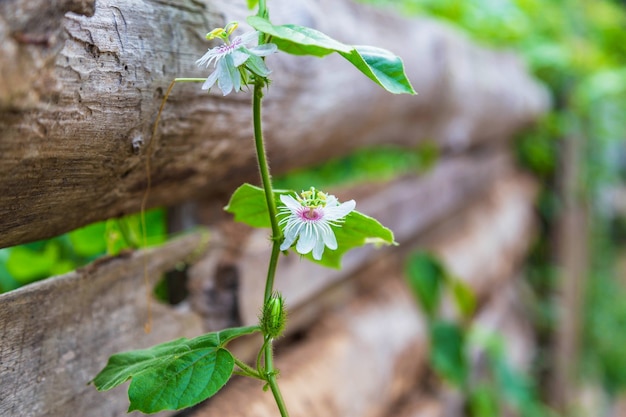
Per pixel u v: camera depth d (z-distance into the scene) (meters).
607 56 2.15
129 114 0.45
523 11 1.69
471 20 1.31
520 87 1.42
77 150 0.43
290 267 0.66
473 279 1.20
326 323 0.76
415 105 0.88
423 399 0.97
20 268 0.64
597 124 2.10
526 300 1.81
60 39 0.38
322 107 0.64
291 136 0.61
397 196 0.95
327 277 0.74
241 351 0.62
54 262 0.65
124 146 0.45
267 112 0.57
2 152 0.39
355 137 0.79
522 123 1.59
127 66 0.44
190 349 0.45
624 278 3.18
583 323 2.18
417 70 0.83
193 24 0.48
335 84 0.64
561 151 1.87
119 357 0.47
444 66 0.93
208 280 0.60
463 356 0.97
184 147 0.50
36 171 0.41
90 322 0.50
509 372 1.18
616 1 2.73
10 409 0.45
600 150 2.23
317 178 0.98
